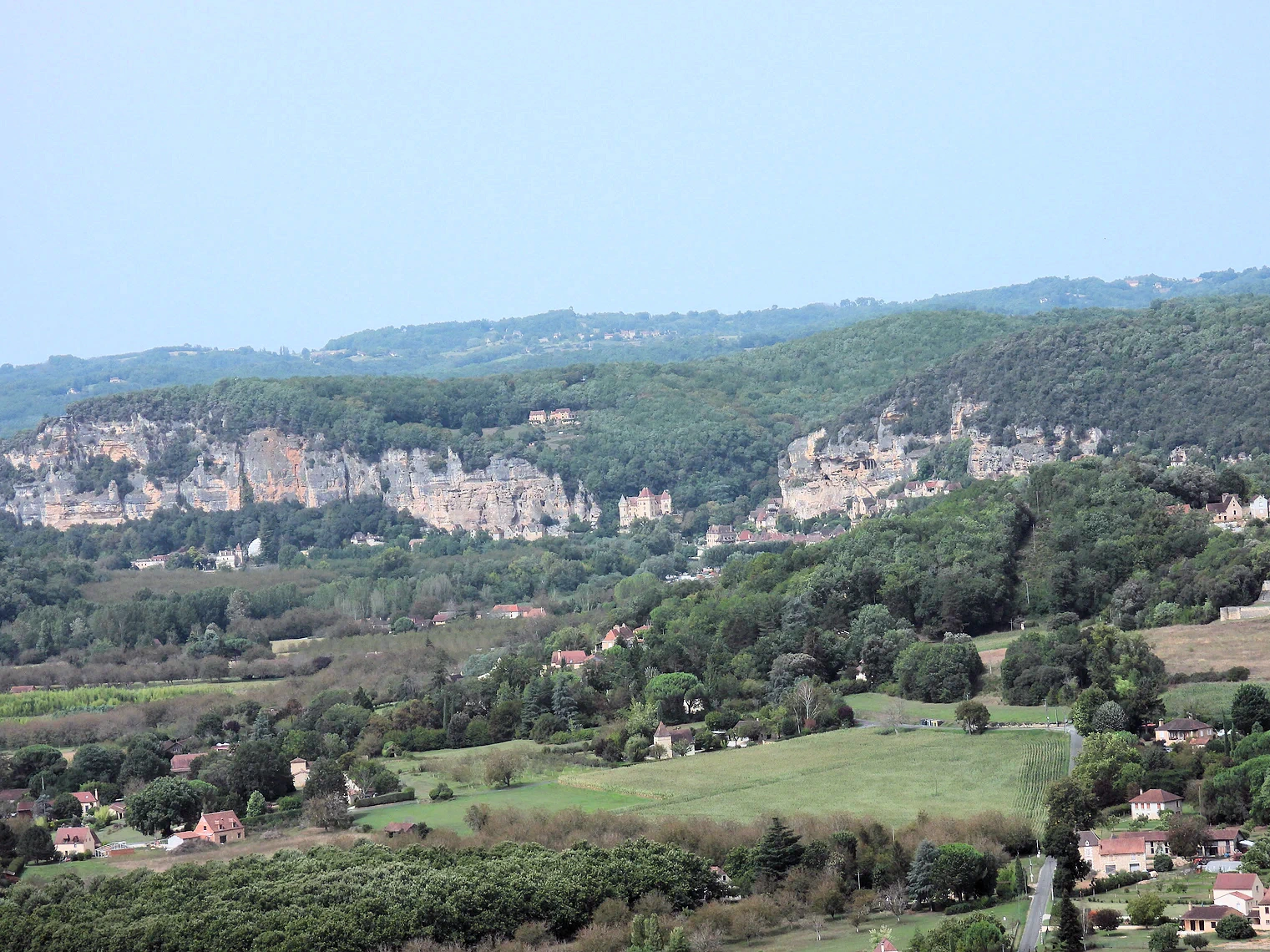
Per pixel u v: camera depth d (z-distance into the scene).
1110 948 178.38
